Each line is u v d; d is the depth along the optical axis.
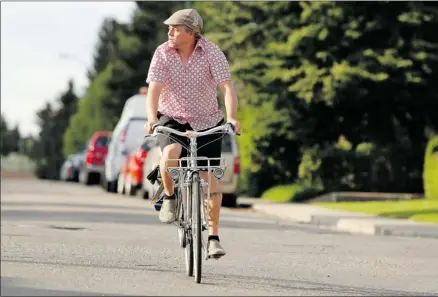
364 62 72.81
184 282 22.81
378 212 56.12
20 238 34.34
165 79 22.80
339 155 80.06
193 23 22.61
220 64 22.84
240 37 81.25
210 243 22.86
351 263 28.56
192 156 22.45
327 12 73.31
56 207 57.06
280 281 23.72
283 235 39.78
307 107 77.12
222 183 62.03
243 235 39.12
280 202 74.38
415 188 82.00
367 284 23.58
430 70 74.50
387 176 81.94
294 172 83.25
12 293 20.52
